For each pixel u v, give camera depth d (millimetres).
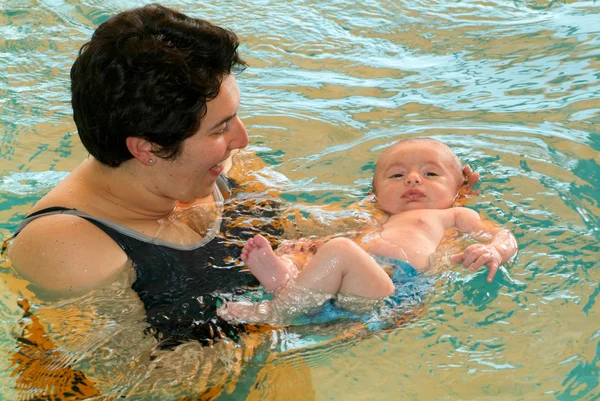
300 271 2439
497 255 2541
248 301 2297
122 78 1997
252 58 4488
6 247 2334
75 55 4430
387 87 4156
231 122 2215
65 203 2256
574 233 2766
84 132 2129
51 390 1944
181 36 2045
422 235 2842
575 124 3627
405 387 2086
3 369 2010
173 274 2256
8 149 3451
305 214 2822
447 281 2523
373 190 3207
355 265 2322
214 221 2541
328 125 3732
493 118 3738
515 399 2045
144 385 1986
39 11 4914
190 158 2160
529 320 2328
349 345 2213
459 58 4457
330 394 2061
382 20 4996
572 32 4652
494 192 3080
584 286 2471
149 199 2293
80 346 2057
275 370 2109
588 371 2125
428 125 3705
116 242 2225
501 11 5059
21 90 4016
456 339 2252
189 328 2152
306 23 4949
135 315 2148
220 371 2064
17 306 2143
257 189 2857
